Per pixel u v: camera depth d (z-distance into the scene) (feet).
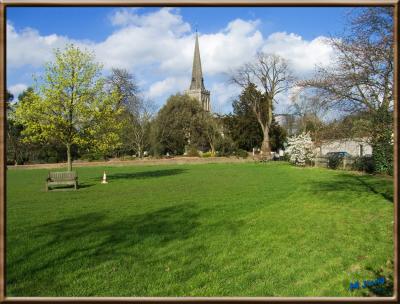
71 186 66.95
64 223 33.63
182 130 200.95
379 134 66.90
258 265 21.57
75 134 78.23
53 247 25.55
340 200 43.83
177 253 24.08
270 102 163.84
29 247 25.61
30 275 20.11
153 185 67.10
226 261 22.39
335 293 17.24
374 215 34.50
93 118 79.25
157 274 20.26
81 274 20.30
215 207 41.32
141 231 30.14
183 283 18.94
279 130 195.93
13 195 54.60
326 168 108.68
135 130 164.14
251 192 54.03
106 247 25.53
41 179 84.64
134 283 18.98
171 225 32.35
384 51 50.31
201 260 22.66
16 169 130.52
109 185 68.23
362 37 52.37
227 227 31.27
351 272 19.99
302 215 35.55
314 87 60.39
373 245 24.84
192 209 40.27
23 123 76.28
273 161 162.71
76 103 76.07
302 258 22.66
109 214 37.96
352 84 54.60
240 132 191.52
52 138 77.97
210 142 192.34
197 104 207.41
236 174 91.25
